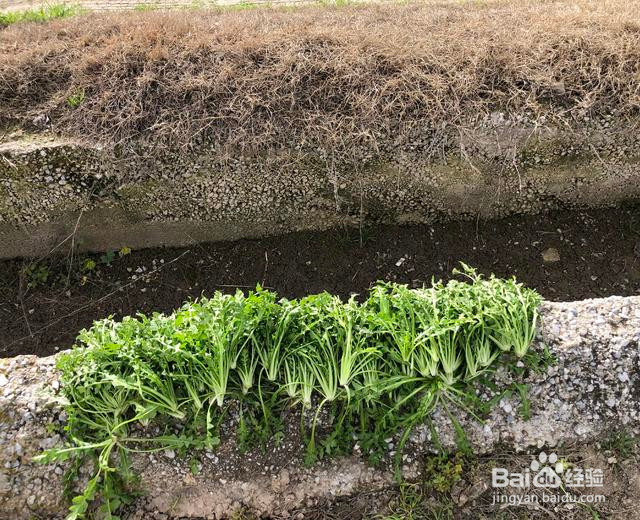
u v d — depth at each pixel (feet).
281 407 3.28
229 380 3.24
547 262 4.49
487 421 3.30
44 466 3.14
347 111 4.32
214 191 4.36
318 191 4.41
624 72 4.39
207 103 4.33
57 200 4.33
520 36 4.72
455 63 4.50
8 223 4.38
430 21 5.08
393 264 4.51
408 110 4.32
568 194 4.57
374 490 3.26
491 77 4.42
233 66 4.47
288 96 4.32
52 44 4.77
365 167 4.31
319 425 3.26
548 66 4.46
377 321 3.19
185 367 3.14
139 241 4.59
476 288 3.35
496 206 4.58
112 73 4.47
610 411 3.32
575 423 3.31
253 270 4.52
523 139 4.28
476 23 4.96
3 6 6.02
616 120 4.29
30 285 4.48
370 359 3.20
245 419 3.24
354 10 5.47
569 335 3.40
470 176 4.39
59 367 3.17
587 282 4.40
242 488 3.21
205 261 4.58
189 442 3.14
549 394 3.32
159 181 4.29
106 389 3.10
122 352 3.11
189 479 3.19
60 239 4.51
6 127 4.34
